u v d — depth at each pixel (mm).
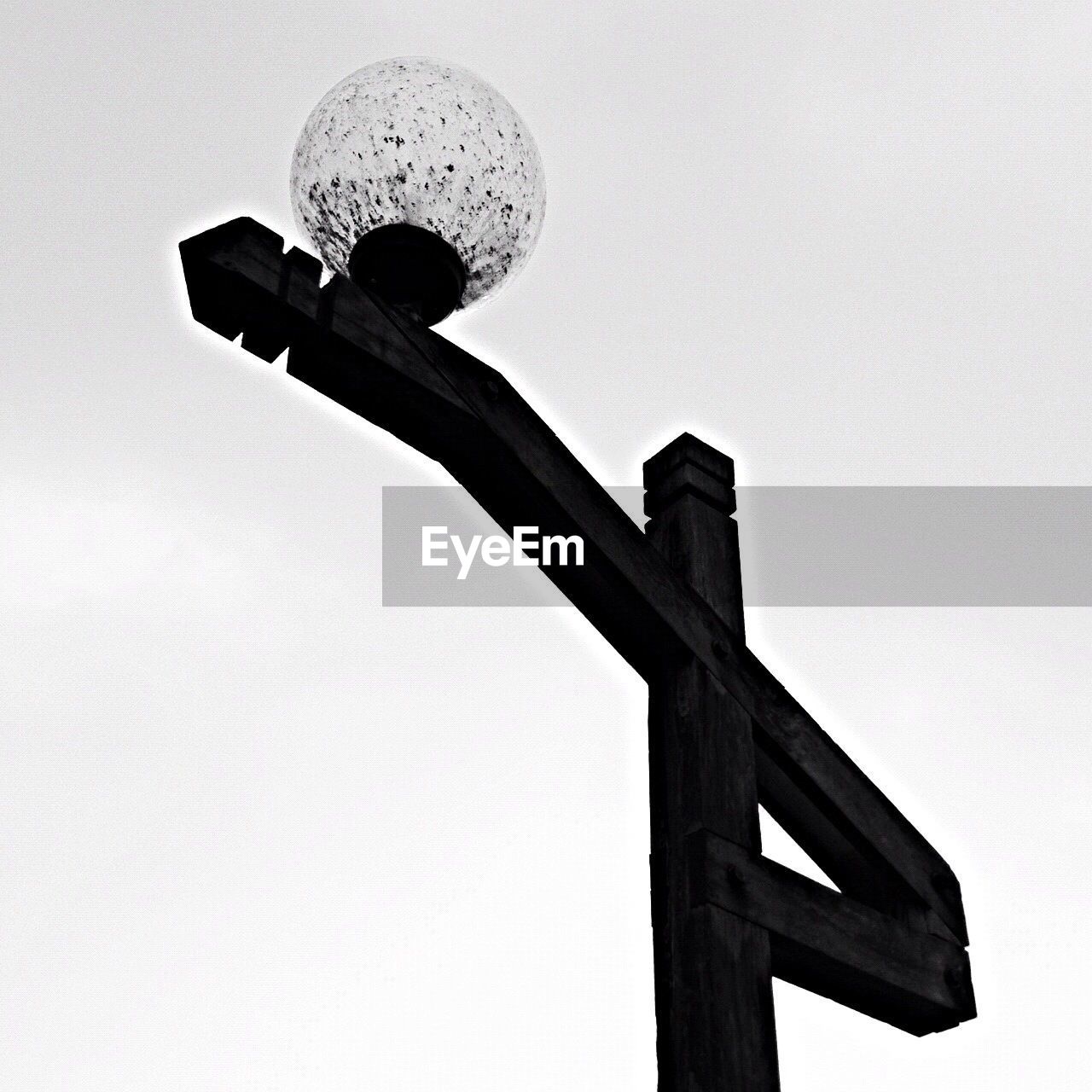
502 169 2754
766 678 2900
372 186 2701
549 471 2701
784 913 2561
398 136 2695
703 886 2480
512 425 2672
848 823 2873
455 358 2611
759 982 2436
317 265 2443
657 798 2684
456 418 2568
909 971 2709
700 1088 2273
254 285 2324
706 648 2824
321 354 2441
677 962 2445
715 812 2605
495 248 2799
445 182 2711
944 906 2920
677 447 3252
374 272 2658
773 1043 2381
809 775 2852
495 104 2789
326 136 2721
